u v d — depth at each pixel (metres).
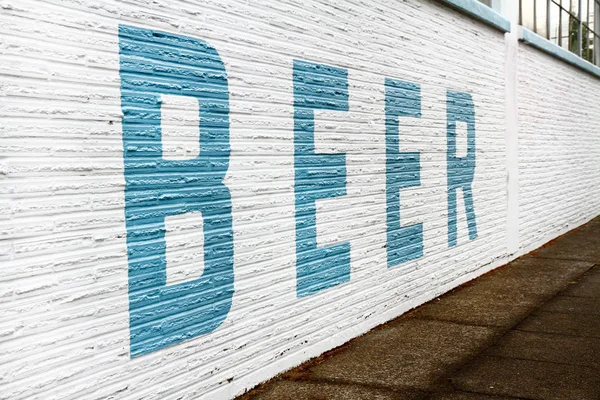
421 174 6.72
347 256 5.40
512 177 9.44
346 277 5.38
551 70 11.29
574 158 12.88
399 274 6.28
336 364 4.80
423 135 6.77
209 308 3.95
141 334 3.49
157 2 3.57
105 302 3.28
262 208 4.40
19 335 2.88
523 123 9.92
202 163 3.89
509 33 9.27
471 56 8.01
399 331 5.72
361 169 5.60
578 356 4.86
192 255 3.82
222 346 4.05
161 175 3.61
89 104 3.19
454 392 4.16
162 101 3.61
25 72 2.90
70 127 3.10
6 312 2.82
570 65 12.37
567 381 4.33
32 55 2.93
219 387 4.02
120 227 3.36
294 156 4.71
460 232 7.71
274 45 4.49
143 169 3.50
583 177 13.63
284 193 4.62
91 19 3.20
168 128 3.65
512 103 9.41
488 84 8.55
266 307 4.45
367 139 5.69
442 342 5.33
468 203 7.94
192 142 3.81
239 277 4.20
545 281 7.84
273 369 4.51
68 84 3.09
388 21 6.05
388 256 6.07
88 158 3.19
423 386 4.29
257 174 4.35
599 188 15.10
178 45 3.71
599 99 14.87
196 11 3.83
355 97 5.50
